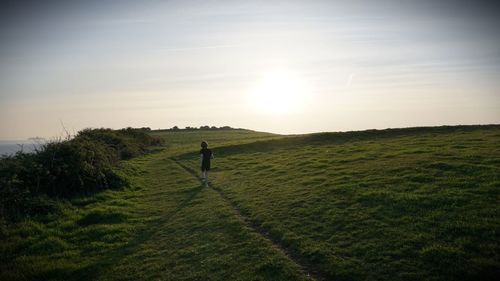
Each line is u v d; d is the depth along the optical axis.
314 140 43.62
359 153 29.69
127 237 15.67
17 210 17.48
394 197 16.25
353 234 13.20
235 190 22.66
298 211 16.39
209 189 24.25
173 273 11.80
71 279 11.97
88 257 13.64
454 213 13.63
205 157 26.25
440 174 19.25
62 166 22.42
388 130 42.06
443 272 10.01
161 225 17.02
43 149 23.84
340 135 43.69
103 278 11.83
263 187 22.34
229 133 94.31
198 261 12.48
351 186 19.08
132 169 33.69
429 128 40.09
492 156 21.80
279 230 14.39
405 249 11.44
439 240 11.75
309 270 11.15
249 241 13.62
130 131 61.91
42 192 20.44
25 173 20.62
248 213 17.44
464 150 24.94
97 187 23.94
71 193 22.19
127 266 12.59
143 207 20.61
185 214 18.34
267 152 40.44
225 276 11.17
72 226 17.03
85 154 24.98
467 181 17.31
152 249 14.01
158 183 28.45
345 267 10.90
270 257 12.09
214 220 16.77
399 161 23.70
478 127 37.44
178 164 39.88
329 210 15.87
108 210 19.38
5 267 12.80
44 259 13.46
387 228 13.19
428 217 13.64
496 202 14.23
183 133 100.19
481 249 10.85
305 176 23.66
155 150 56.81
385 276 10.17
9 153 22.70
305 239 13.26
